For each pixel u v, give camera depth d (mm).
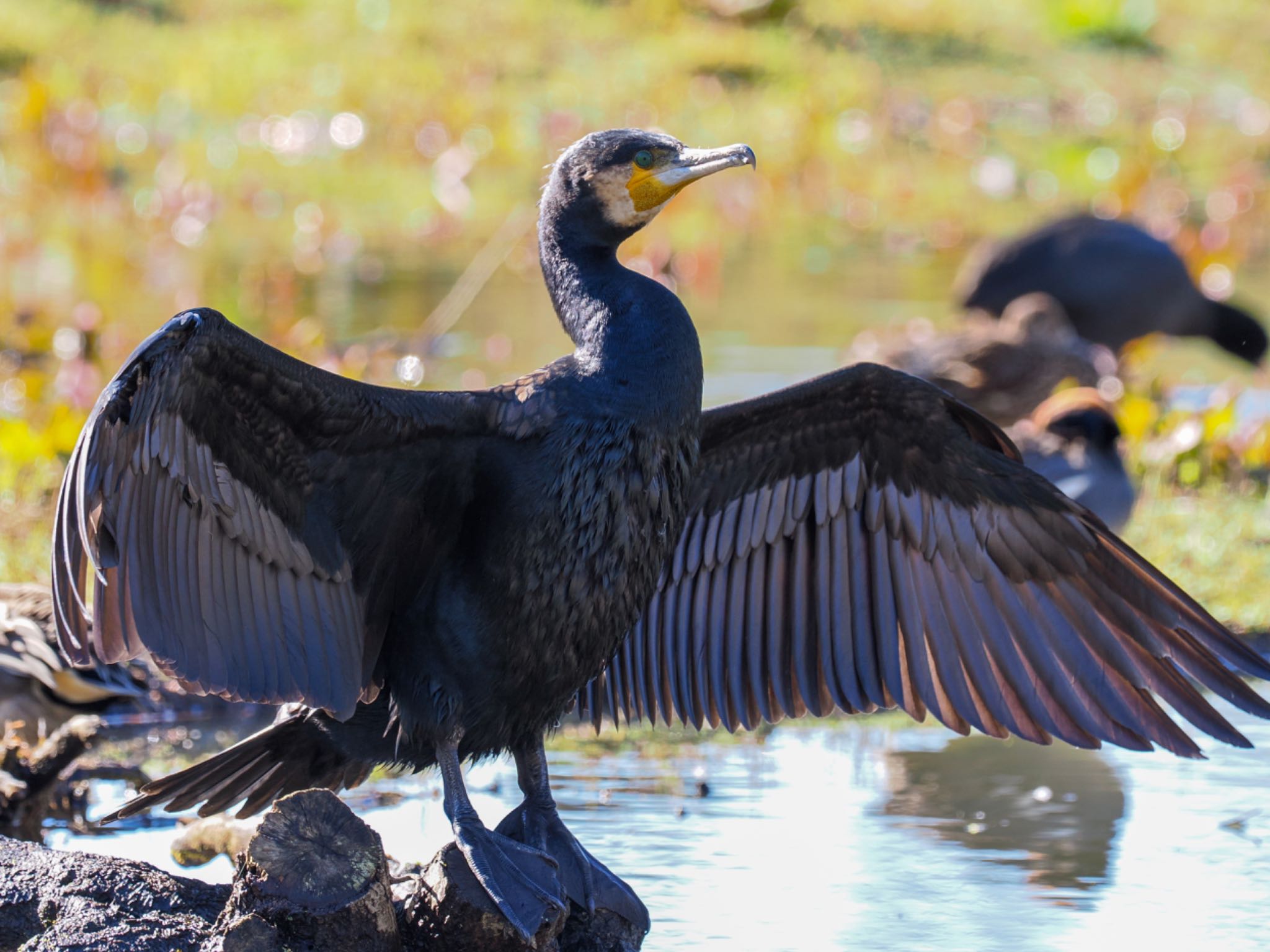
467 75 37531
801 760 11555
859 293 26016
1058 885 9422
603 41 40219
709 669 8852
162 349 6520
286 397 7074
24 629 11211
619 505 7680
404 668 7820
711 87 38125
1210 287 27484
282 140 33625
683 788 10992
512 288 25594
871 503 8641
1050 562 8305
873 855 9844
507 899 7277
